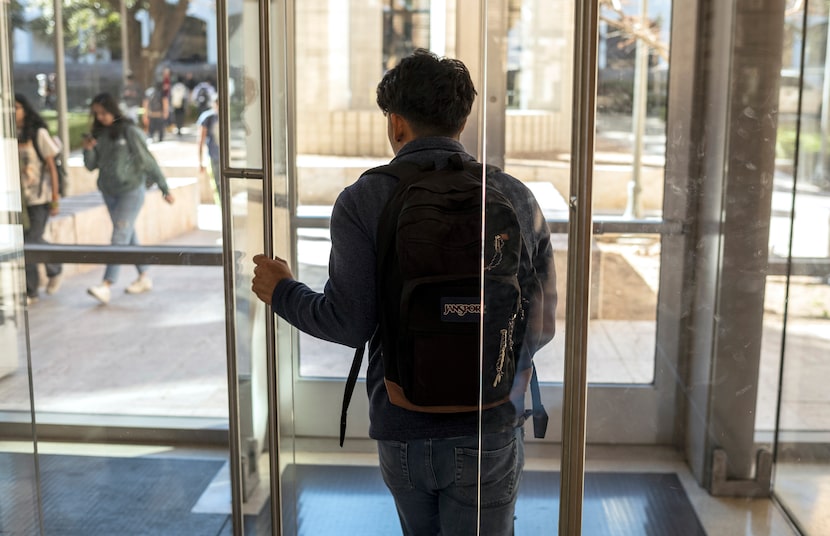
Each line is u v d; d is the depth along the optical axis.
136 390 2.72
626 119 1.56
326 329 1.55
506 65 1.47
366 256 1.52
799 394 1.73
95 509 2.51
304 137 2.80
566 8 1.46
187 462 2.65
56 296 2.71
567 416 1.58
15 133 2.51
